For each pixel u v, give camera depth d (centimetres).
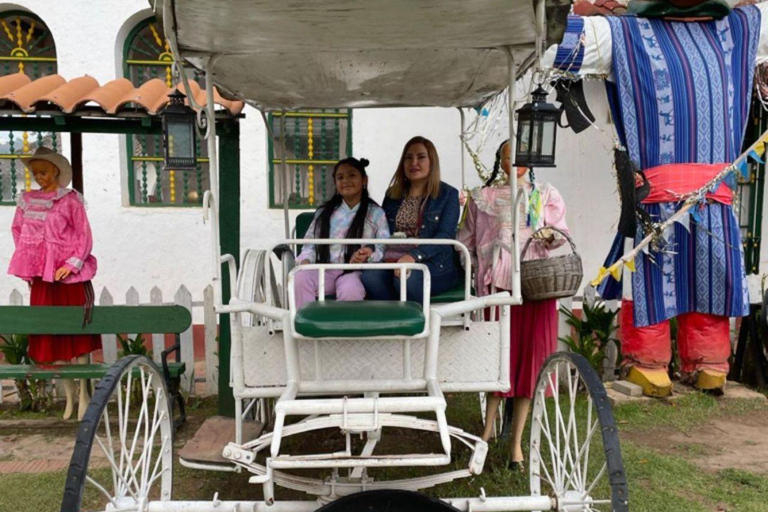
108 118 417
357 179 364
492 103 475
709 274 461
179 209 643
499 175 368
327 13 235
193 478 370
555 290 324
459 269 383
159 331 450
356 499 235
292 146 661
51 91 425
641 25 446
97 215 636
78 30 623
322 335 239
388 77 355
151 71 655
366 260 342
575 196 638
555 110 273
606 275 446
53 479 362
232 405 427
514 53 297
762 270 668
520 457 362
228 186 422
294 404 227
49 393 495
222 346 425
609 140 631
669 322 507
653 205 456
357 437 418
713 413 468
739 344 539
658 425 446
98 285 641
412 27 249
